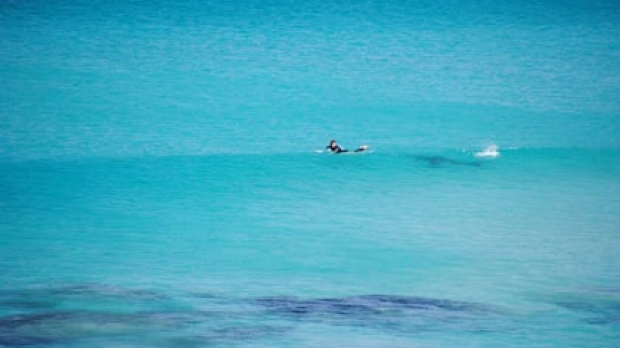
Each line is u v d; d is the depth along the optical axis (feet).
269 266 413.59
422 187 547.49
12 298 366.63
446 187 547.49
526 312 363.56
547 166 595.88
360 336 334.44
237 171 575.38
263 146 637.71
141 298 370.53
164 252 428.97
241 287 386.11
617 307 369.71
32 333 333.21
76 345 323.78
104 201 506.89
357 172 578.66
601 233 464.24
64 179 548.31
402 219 485.56
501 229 469.98
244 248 436.76
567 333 341.82
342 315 356.79
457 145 648.79
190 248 435.12
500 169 588.50
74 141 638.53
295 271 407.85
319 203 513.45
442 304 370.73
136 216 482.69
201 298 372.38
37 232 451.94
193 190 533.14
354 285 391.24
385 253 432.66
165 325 343.87
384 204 512.63
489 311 363.56
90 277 392.88
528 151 632.38
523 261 422.82
